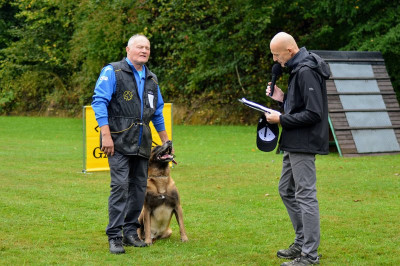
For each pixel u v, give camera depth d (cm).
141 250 521
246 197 804
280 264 475
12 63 3212
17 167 1117
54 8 3059
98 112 513
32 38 3159
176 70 2477
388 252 514
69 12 2777
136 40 532
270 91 496
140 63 532
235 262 482
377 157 1269
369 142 1312
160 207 549
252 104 474
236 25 2152
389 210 705
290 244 544
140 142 527
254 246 536
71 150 1440
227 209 719
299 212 493
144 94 536
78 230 604
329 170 1073
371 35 1925
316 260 465
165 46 2373
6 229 603
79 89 3011
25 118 2875
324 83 465
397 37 1816
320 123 456
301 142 455
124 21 2403
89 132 1050
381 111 1360
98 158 1061
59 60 2997
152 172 551
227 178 985
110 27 2330
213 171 1070
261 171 1069
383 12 1933
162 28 2480
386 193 830
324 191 852
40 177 991
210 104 2491
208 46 2192
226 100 2458
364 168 1095
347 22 2027
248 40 2294
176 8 2231
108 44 2408
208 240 562
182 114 2503
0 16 3462
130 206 544
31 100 3222
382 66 1427
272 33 2352
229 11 2252
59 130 2117
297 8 2133
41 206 734
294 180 481
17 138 1781
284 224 633
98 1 2303
